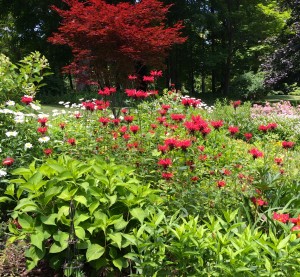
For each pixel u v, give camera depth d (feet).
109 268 10.35
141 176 12.81
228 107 35.55
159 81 94.99
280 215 9.19
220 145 18.69
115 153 14.79
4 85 17.79
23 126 15.93
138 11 35.99
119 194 10.36
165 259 9.09
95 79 39.22
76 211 9.89
